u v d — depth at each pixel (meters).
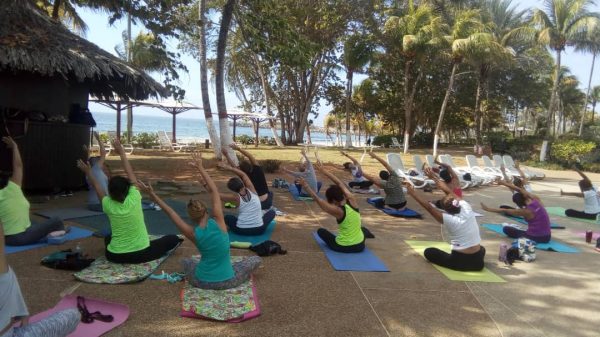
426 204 5.87
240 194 6.85
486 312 4.55
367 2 28.22
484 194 13.17
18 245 5.79
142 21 11.45
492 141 32.47
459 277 5.53
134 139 26.98
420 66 28.91
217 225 4.63
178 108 26.02
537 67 37.34
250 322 4.08
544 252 6.93
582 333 4.18
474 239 5.71
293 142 36.47
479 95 28.83
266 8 12.83
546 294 5.11
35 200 8.72
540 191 14.82
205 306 4.23
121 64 9.66
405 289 5.07
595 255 6.89
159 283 4.84
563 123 63.09
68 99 10.92
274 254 6.07
